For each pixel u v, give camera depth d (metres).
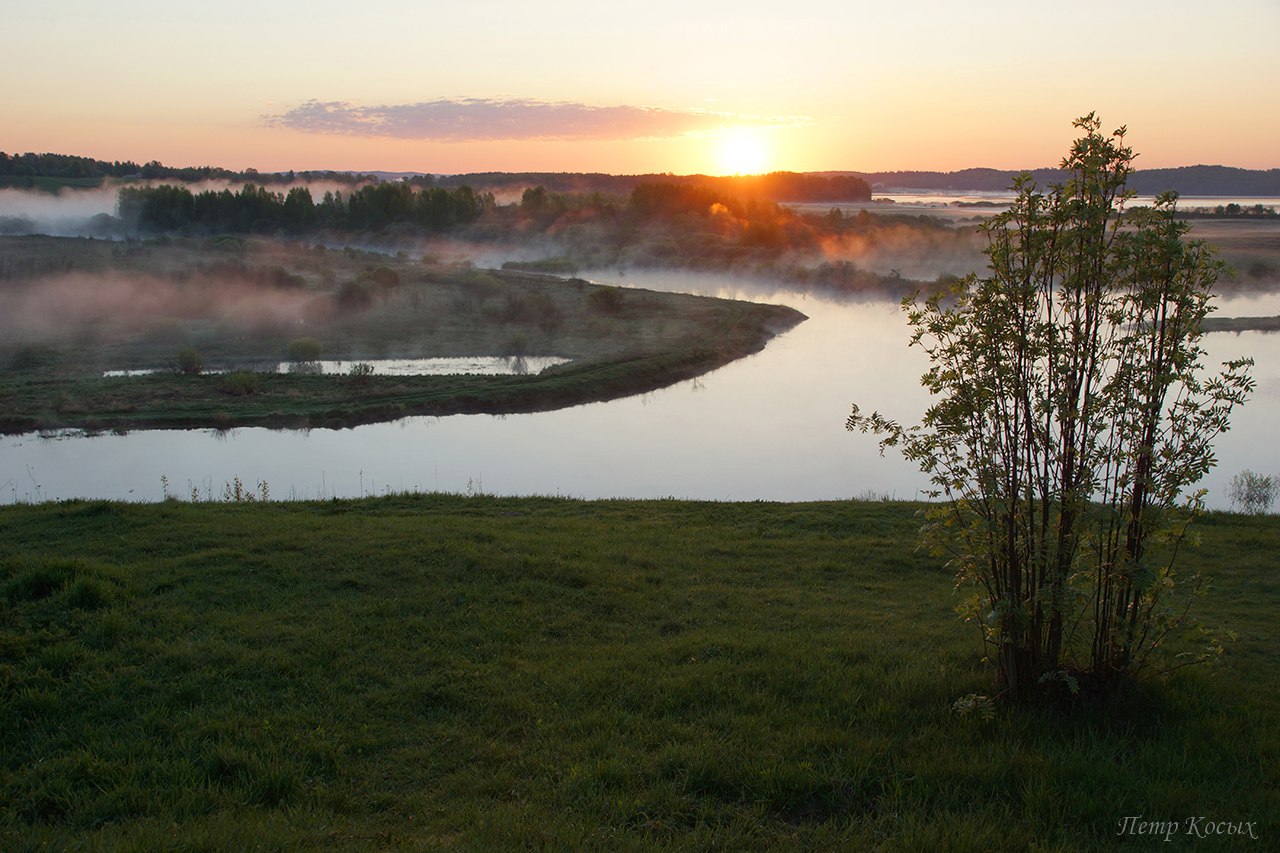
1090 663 6.88
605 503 15.83
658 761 5.91
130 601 8.91
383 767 5.98
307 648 7.96
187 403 34.94
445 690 7.13
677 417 35.62
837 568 11.45
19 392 35.59
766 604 9.88
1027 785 5.48
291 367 43.84
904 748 6.03
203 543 11.42
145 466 26.78
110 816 5.36
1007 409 6.34
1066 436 6.15
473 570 10.43
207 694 7.02
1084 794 5.31
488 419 35.34
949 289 6.55
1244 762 5.80
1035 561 6.23
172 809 5.36
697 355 47.59
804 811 5.39
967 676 7.19
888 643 8.40
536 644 8.30
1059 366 6.04
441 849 4.84
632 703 6.99
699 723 6.56
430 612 9.07
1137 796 5.34
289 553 10.92
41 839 4.86
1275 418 30.69
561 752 6.15
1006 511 6.39
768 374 45.56
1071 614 6.37
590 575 10.39
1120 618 6.33
